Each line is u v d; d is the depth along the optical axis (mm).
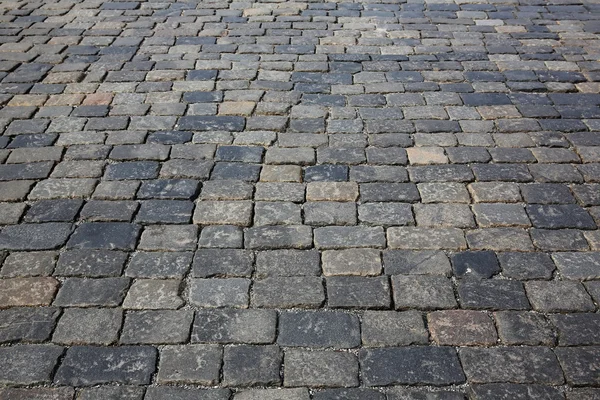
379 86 4504
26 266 2865
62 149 3729
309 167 3588
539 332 2555
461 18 5719
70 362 2414
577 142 3854
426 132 3951
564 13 5816
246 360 2430
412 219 3178
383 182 3461
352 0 6125
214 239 3029
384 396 2295
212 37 5254
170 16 5691
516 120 4094
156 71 4672
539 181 3486
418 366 2410
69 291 2734
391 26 5523
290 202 3291
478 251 2977
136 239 3029
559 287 2771
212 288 2754
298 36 5289
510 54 5016
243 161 3625
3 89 4395
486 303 2691
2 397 2277
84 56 4910
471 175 3531
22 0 6012
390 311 2654
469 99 4348
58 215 3186
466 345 2500
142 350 2467
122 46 5082
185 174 3502
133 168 3555
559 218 3195
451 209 3252
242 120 4043
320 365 2412
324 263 2895
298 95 4352
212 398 2279
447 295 2730
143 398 2277
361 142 3832
